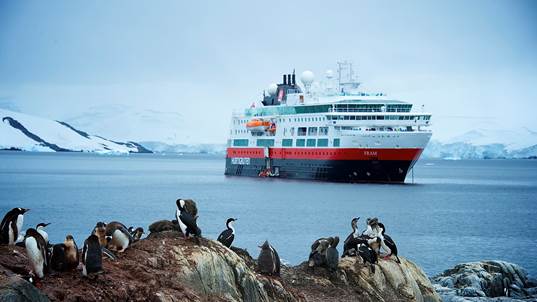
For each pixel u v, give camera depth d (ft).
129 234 100.58
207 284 100.01
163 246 102.22
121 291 86.74
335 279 125.90
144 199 461.78
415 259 241.76
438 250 260.83
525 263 237.25
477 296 163.32
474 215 391.65
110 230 98.78
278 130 625.82
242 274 106.22
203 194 502.38
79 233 281.33
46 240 90.84
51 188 577.43
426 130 553.23
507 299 160.04
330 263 126.00
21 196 487.20
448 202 473.26
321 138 569.64
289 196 480.64
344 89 620.08
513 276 184.24
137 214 362.12
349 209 401.49
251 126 647.97
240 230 298.76
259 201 445.78
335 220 342.23
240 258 109.70
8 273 81.87
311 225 319.47
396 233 307.78
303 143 591.37
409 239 289.12
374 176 552.41
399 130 552.00
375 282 127.65
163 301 88.79
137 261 96.53
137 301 87.51
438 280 177.99
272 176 636.89
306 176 593.83
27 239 83.25
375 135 540.52
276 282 114.32
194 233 105.40
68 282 85.15
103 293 85.25
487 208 437.58
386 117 554.05
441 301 139.03
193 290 96.17
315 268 127.13
